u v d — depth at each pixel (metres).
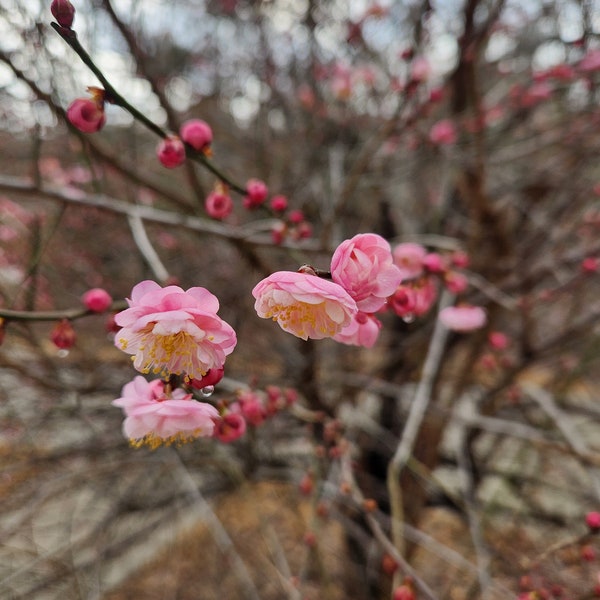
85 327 3.29
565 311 4.49
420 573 3.76
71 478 3.06
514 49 3.58
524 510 3.44
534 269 3.30
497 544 3.29
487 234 3.60
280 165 3.93
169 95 3.41
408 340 3.59
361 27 3.29
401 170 3.77
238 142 4.15
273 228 2.00
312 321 1.00
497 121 3.71
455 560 2.24
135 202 2.67
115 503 3.54
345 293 0.93
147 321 0.90
